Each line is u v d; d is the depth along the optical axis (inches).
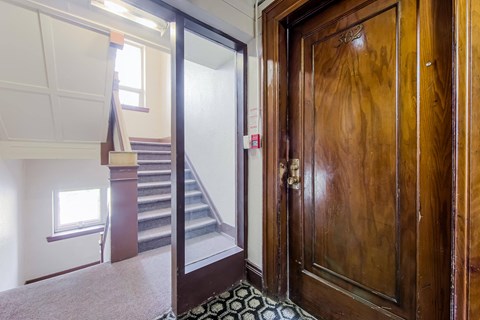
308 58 52.8
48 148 103.8
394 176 39.4
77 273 73.4
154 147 155.7
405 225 38.3
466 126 28.8
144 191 117.5
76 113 98.8
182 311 53.4
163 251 91.5
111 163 83.8
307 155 53.7
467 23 28.4
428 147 35.3
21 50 74.5
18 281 112.7
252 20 60.9
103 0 59.8
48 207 134.6
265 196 58.8
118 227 83.0
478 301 28.5
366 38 42.4
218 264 60.0
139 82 181.5
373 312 42.7
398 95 38.4
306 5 49.1
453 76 30.1
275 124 56.2
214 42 61.9
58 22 73.6
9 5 65.7
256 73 61.6
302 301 55.4
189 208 66.5
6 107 85.0
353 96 44.8
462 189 29.3
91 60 86.0
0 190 91.8
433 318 35.4
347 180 46.3
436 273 35.0
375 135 41.8
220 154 71.1
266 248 59.2
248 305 56.3
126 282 68.0
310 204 53.5
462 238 29.4
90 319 52.3
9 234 100.6
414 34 36.3
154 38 85.0
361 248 44.5
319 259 51.9
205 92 69.0
